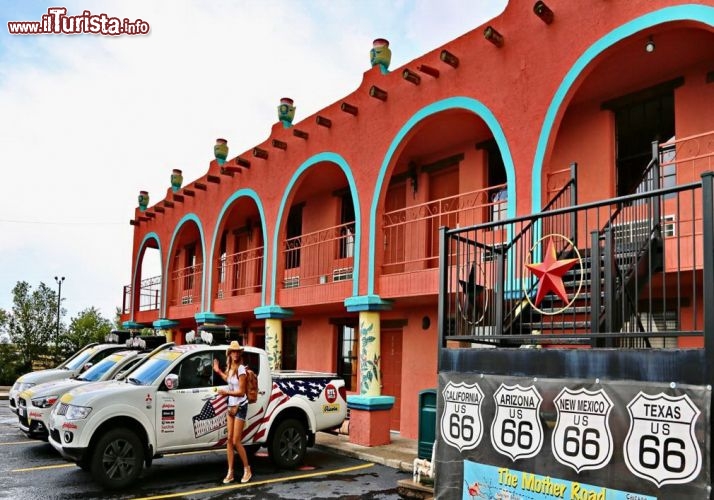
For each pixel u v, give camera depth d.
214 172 19.20
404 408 13.38
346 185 16.66
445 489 6.40
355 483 9.30
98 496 8.30
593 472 5.22
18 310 27.27
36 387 12.15
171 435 9.07
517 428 5.84
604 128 10.76
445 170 13.89
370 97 12.76
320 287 13.61
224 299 17.84
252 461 10.98
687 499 4.65
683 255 7.71
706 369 4.70
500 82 10.06
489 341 6.97
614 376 5.23
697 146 9.47
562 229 8.63
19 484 8.94
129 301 25.78
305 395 10.69
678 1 7.96
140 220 24.88
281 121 15.70
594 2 8.91
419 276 11.12
